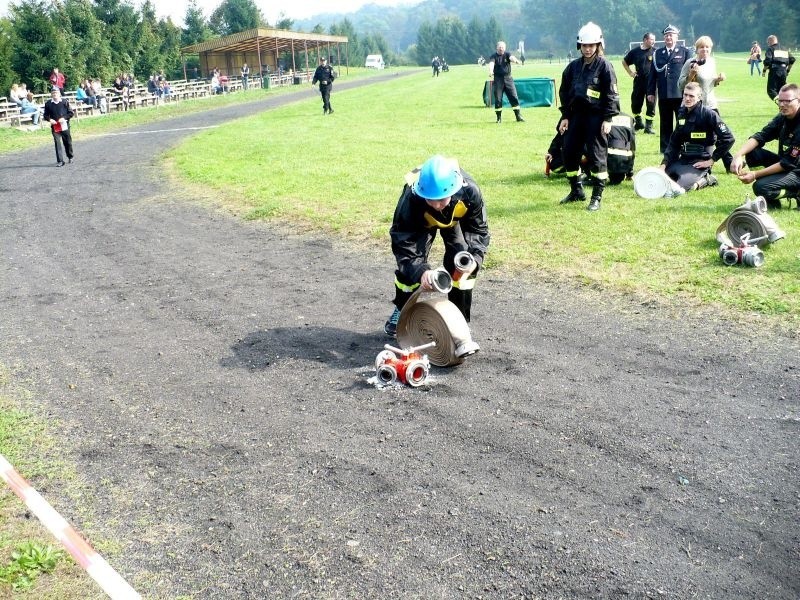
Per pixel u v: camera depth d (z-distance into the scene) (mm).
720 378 5445
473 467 4426
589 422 4883
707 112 10867
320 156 17516
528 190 11945
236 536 3918
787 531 3752
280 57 81875
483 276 8094
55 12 56188
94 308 7855
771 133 9414
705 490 4117
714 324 6402
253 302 7750
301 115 29891
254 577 3607
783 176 9438
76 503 4270
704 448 4535
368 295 7777
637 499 4059
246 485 4375
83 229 11898
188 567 3697
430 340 5871
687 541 3713
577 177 10695
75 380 6008
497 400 5250
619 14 177375
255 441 4875
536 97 27047
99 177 17109
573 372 5648
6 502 4285
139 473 4566
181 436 4996
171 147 21859
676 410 5008
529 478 4289
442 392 5422
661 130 13680
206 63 70375
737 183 11289
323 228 10781
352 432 4918
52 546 3854
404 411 5164
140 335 6969
